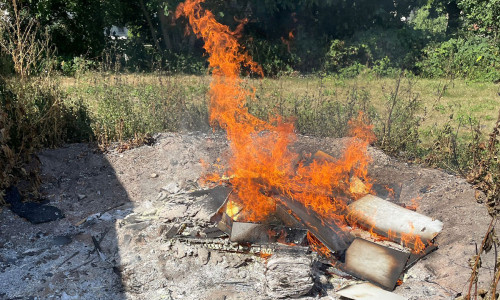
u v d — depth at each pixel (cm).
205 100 996
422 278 433
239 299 407
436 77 1692
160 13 1783
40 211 561
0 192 573
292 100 1070
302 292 404
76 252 480
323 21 1867
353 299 399
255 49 1722
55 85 785
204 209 539
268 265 418
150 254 470
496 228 490
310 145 750
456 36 1895
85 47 1658
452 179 629
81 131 775
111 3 1664
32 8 1520
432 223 496
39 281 432
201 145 742
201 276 440
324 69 1709
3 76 723
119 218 547
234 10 1794
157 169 677
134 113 841
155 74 1293
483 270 427
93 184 638
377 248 455
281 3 1730
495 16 1694
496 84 1509
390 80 1545
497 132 569
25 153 668
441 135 765
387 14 1933
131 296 414
